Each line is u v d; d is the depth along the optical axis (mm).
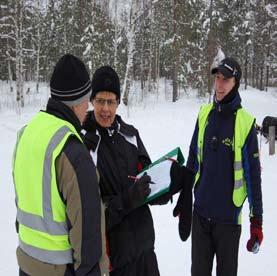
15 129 15961
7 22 29359
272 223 5871
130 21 26047
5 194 7367
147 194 2623
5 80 40969
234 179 3414
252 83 49562
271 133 10922
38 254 2146
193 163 3746
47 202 2100
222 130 3455
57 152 2074
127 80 25234
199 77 32906
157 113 21516
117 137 2891
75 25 38219
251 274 4445
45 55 40344
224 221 3473
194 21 33031
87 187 2084
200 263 3637
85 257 2084
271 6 30062
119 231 2758
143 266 2867
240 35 41094
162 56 39219
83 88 2264
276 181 8172
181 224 2949
